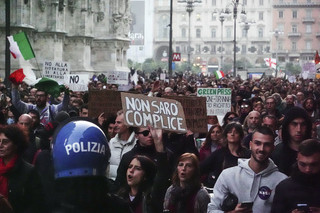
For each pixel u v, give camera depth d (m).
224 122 16.17
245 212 7.53
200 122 12.64
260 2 179.88
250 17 180.88
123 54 75.31
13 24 48.19
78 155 4.14
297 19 177.00
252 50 181.62
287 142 9.55
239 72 120.00
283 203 6.90
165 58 164.88
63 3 56.66
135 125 8.55
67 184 4.13
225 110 17.42
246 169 7.91
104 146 4.25
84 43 63.88
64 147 4.17
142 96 8.63
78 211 4.11
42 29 54.88
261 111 19.69
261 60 181.25
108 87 30.89
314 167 6.75
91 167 4.16
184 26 183.50
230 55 182.75
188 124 12.62
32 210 5.59
